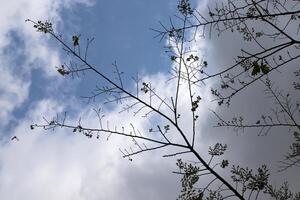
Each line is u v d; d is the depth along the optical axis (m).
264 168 4.40
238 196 4.30
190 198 4.31
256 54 3.61
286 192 5.21
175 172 4.35
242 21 3.94
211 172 4.36
